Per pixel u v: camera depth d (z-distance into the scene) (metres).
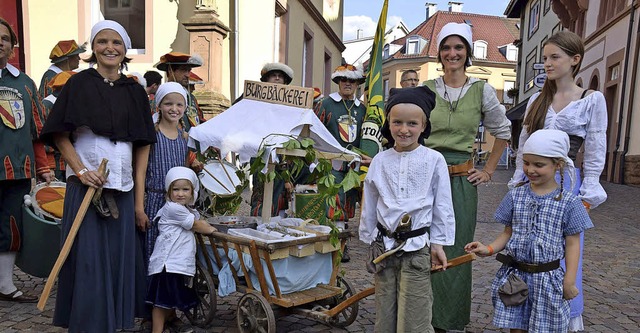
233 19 9.00
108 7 9.20
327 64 17.52
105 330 2.87
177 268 3.05
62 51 5.26
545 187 2.62
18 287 4.13
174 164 3.36
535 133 2.60
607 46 15.40
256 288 3.10
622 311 3.92
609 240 6.56
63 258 2.71
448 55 3.16
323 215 3.86
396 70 43.56
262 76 5.12
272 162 3.13
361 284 4.38
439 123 3.18
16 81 3.71
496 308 2.70
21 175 3.66
